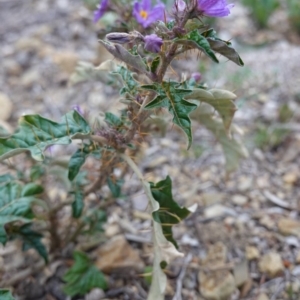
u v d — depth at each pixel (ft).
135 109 1.23
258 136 2.25
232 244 1.79
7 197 1.43
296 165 2.17
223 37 3.05
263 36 3.08
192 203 1.96
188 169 2.16
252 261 1.75
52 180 2.03
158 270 1.22
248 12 3.34
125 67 1.30
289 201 2.00
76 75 1.65
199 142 2.29
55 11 3.23
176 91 1.05
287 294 1.63
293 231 1.84
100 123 1.42
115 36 1.09
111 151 1.30
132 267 1.66
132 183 2.04
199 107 1.45
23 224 1.46
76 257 1.60
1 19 3.18
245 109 2.47
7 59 2.79
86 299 1.59
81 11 3.19
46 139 1.19
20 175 1.57
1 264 1.68
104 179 1.43
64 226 1.78
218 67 2.61
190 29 1.04
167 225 1.28
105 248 1.69
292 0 3.16
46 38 2.96
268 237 1.83
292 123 2.37
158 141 2.30
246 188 2.05
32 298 1.60
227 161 1.71
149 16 1.43
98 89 2.57
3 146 1.16
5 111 2.40
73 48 2.89
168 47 1.06
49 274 1.65
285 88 2.60
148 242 1.80
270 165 2.18
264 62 2.78
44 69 2.71
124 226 1.85
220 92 1.25
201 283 1.65
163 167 2.16
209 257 1.72
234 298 1.63
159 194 1.28
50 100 2.53
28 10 3.27
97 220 1.63
